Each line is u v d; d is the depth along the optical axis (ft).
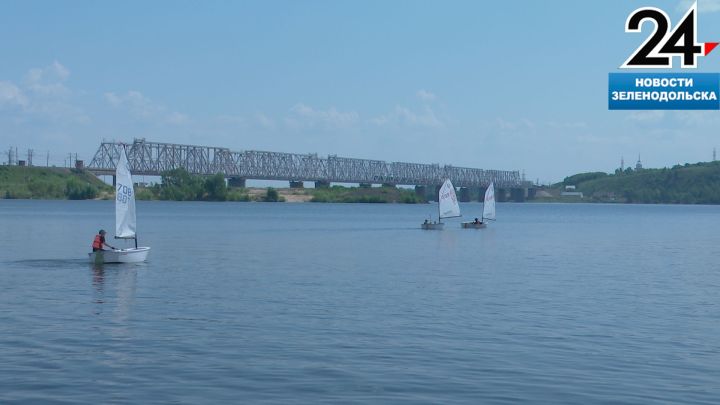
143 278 169.27
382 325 111.86
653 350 96.58
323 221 558.15
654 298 144.05
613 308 130.62
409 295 144.66
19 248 257.55
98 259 198.18
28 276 170.30
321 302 134.41
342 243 305.12
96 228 394.93
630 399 75.72
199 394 76.13
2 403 72.64
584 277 181.68
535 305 133.08
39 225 422.82
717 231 465.47
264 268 195.72
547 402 74.64
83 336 101.81
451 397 76.02
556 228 488.44
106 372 83.51
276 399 74.79
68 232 357.82
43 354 91.20
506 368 86.84
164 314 120.16
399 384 80.12
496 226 508.94
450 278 176.45
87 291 146.41
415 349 95.86
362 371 84.99
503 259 234.17
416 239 338.54
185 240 317.01
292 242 308.81
